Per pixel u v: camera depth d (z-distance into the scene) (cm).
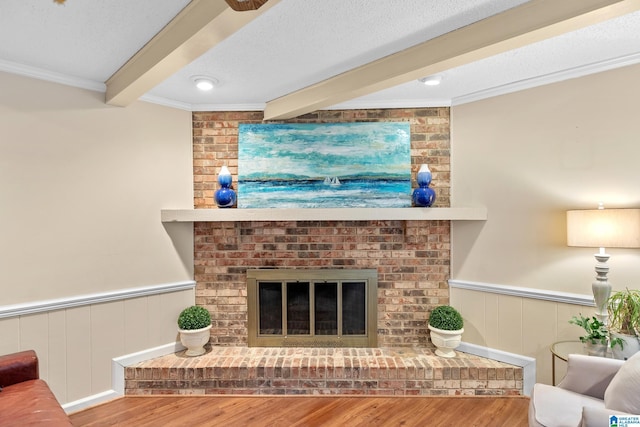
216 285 302
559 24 158
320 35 192
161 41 190
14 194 222
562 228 248
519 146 265
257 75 245
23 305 223
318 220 286
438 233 299
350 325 301
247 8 107
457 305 294
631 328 197
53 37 193
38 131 231
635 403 141
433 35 194
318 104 264
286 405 247
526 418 230
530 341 259
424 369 260
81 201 248
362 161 297
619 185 227
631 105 223
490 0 162
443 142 299
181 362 269
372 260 300
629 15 175
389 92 278
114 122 263
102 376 254
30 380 190
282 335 300
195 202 306
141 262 275
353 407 244
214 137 305
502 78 257
